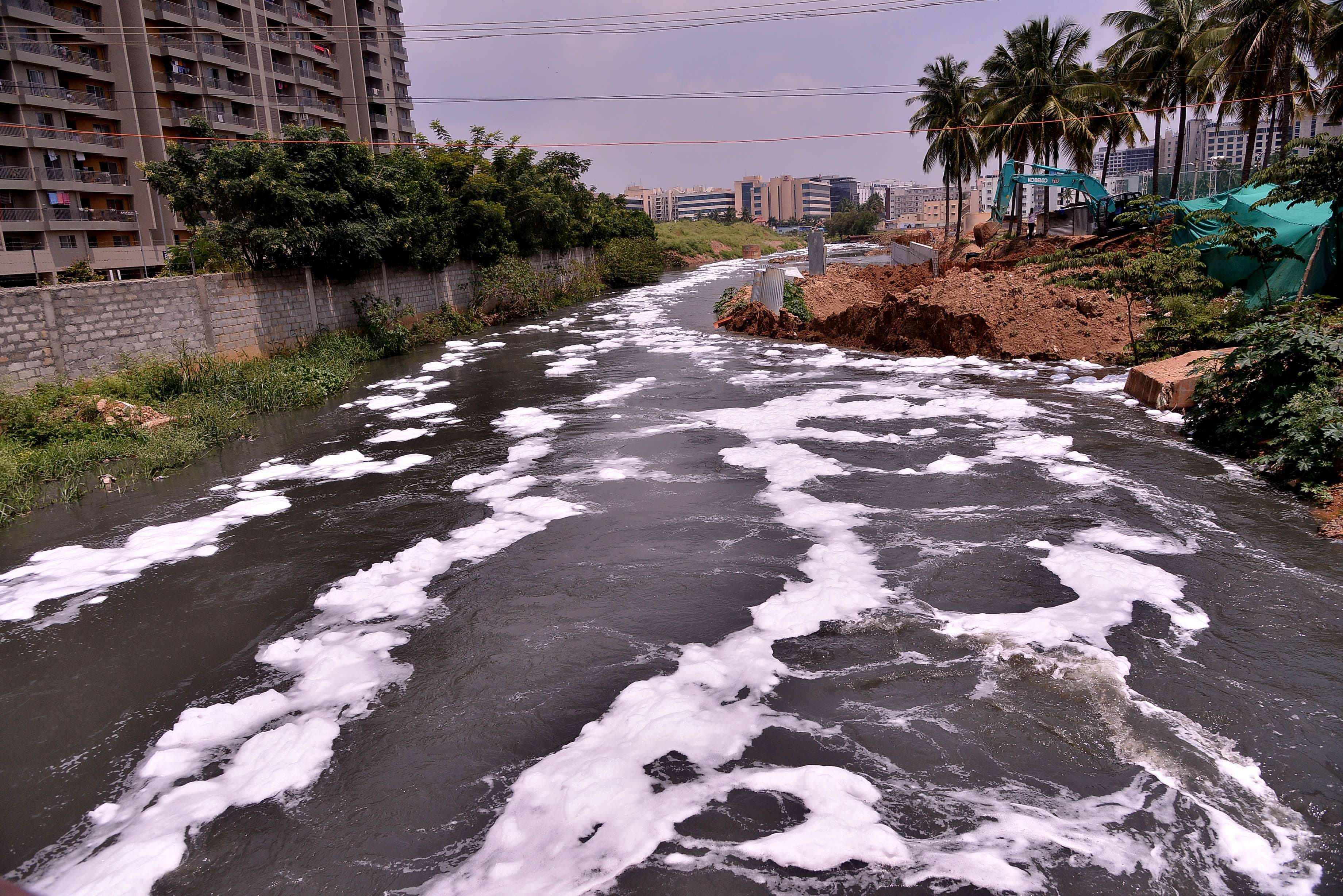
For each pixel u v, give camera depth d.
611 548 8.84
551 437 14.09
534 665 6.54
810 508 9.63
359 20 65.69
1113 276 17.12
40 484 12.41
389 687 6.33
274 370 19.50
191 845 4.74
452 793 5.07
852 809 4.63
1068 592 7.24
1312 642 6.22
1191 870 4.15
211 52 48.88
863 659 6.29
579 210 52.72
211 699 6.36
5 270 37.94
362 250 23.67
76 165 42.97
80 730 6.05
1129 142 41.22
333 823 4.86
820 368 19.62
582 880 4.26
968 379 17.08
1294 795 4.65
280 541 9.72
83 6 43.34
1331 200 13.63
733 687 6.00
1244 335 10.67
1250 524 8.53
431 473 12.24
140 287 17.34
